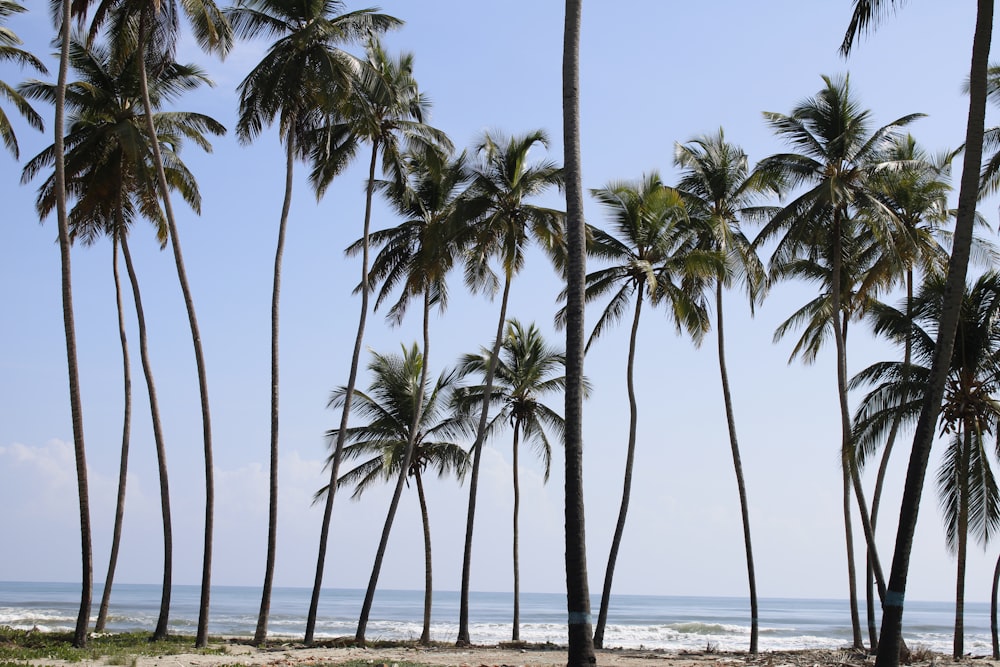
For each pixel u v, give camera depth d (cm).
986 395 2645
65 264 2311
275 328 2858
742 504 3256
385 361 3775
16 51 2602
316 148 3039
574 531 1481
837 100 2902
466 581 3322
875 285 2847
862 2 1775
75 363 2319
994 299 2570
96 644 2466
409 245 3325
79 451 2331
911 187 2866
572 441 1517
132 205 3138
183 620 6969
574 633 1448
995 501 2689
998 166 2506
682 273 3152
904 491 1633
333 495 3000
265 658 2328
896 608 1583
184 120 3006
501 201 3114
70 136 2883
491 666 2247
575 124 1628
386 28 2830
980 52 1656
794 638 6581
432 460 3862
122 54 2619
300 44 2694
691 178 3356
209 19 2491
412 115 3250
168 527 2784
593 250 3222
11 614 6800
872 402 2614
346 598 17762
